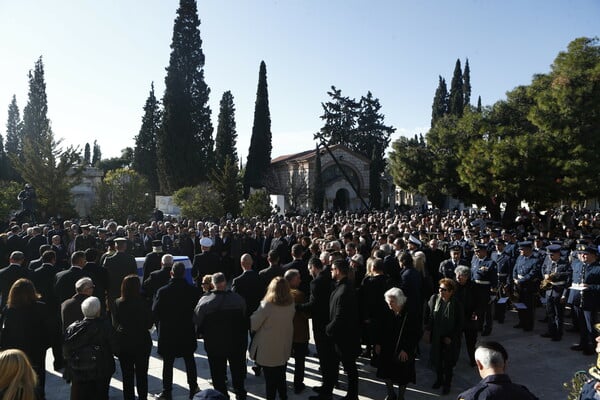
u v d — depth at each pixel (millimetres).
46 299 7246
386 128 66312
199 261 9484
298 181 49688
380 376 5906
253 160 48125
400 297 5660
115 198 26562
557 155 16953
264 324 5609
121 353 5453
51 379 6645
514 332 9109
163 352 5793
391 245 10250
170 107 40344
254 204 29812
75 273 6887
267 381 5598
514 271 9484
